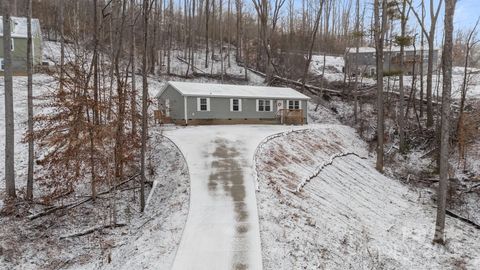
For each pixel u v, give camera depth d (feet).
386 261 35.29
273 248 30.76
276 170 52.42
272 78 136.46
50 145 41.55
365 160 79.10
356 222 43.86
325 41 184.75
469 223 50.70
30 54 43.37
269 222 35.12
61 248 35.04
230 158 53.67
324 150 74.28
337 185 56.18
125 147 45.24
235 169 49.01
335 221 41.27
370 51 149.69
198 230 33.01
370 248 37.19
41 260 32.96
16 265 31.91
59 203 44.24
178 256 28.81
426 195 61.98
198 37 183.32
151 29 130.93
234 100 93.71
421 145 86.63
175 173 49.39
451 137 79.66
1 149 58.75
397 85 128.16
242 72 150.20
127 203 44.57
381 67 72.84
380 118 73.15
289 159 60.23
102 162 42.01
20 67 107.65
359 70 150.41
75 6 122.52
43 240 36.60
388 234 43.16
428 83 92.12
